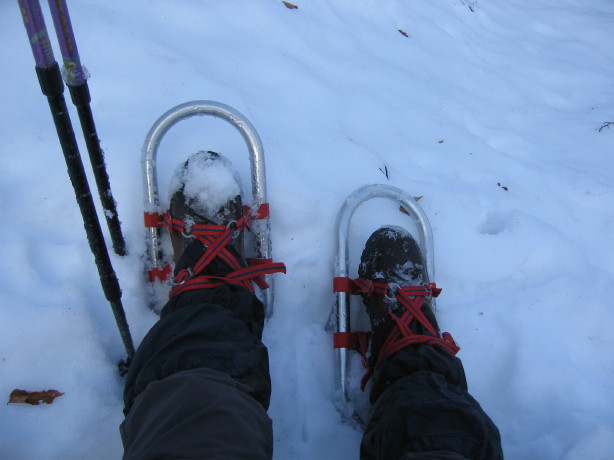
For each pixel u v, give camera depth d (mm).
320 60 1977
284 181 1575
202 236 1365
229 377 1002
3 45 1627
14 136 1491
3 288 1292
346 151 1728
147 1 1825
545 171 1932
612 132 2156
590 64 2545
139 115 1590
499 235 1702
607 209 1860
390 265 1481
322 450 1342
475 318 1576
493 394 1487
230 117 1410
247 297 1261
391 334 1379
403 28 2312
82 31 1680
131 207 1460
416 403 1100
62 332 1284
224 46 1850
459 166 1854
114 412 1260
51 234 1402
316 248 1566
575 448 1346
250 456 902
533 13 2850
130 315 1390
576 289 1640
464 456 1025
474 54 2387
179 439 875
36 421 1197
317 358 1481
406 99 1999
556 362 1516
